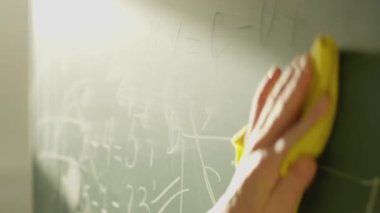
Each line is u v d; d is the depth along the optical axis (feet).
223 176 2.97
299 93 2.15
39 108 5.58
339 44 2.18
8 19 6.39
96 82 4.38
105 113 4.30
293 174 2.16
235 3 2.77
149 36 3.59
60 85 5.05
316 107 2.08
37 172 5.85
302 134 2.10
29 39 6.34
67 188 5.17
